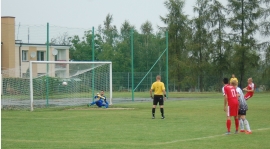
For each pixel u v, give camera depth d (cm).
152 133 2630
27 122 3303
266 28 10069
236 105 2572
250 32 10125
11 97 5453
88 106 5031
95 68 5462
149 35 7969
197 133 2633
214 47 10294
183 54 10256
